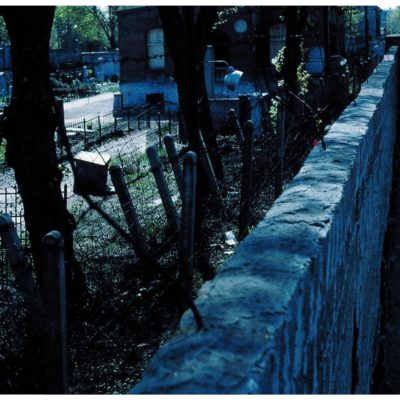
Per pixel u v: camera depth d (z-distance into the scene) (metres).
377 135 5.95
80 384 4.43
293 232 2.16
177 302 5.45
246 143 6.66
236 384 1.25
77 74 38.78
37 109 5.50
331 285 2.42
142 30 28.42
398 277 7.92
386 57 13.70
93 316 5.33
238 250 2.01
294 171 8.63
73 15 56.47
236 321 1.50
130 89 28.95
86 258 6.39
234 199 8.77
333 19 21.80
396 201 10.84
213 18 10.09
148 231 7.69
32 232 5.83
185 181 4.89
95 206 1.57
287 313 1.57
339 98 13.16
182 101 9.66
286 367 1.58
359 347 4.01
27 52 5.32
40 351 4.81
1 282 5.31
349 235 3.16
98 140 15.63
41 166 5.68
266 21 21.34
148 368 1.34
